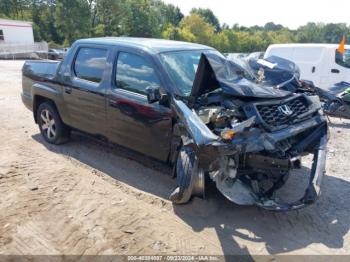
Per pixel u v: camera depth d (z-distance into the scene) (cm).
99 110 457
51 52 3072
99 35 5691
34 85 562
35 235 321
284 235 332
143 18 6612
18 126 673
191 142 317
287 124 348
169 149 388
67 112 514
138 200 388
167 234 328
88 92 465
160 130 388
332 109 733
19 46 3475
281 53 1135
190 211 368
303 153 383
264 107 336
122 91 425
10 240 312
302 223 352
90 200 385
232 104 334
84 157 514
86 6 5322
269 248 312
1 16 5731
